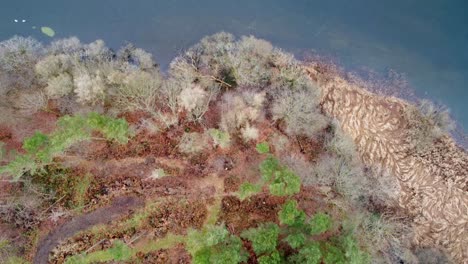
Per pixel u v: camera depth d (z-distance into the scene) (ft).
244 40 109.09
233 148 106.01
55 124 101.09
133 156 102.37
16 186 96.99
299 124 109.09
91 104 101.24
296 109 107.04
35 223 94.63
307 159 108.88
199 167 103.14
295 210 91.30
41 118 102.22
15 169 91.20
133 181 100.17
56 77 98.53
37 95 99.09
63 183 98.58
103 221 96.58
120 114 104.17
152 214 98.22
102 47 106.52
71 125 93.30
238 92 109.29
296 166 106.01
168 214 98.48
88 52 105.50
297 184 94.22
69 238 94.63
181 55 109.40
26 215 94.68
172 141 104.88
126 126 96.68
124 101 101.91
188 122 106.83
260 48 109.50
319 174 106.83
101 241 94.89
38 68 98.43
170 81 103.96
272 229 88.99
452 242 109.09
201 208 99.91
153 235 96.53
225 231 90.79
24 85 100.27
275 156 106.83
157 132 104.88
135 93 100.27
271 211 101.30
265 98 109.09
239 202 101.55
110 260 93.97
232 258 83.30
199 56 109.50
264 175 96.73
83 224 95.96
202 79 108.88
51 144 92.53
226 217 100.12
